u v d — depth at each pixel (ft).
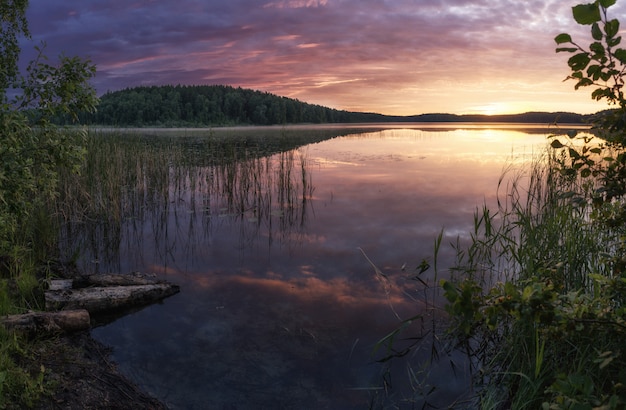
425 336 12.28
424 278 16.16
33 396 9.07
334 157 55.01
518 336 10.37
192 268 17.79
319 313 13.66
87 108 15.08
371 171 42.37
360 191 32.53
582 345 9.25
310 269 17.42
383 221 24.21
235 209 27.37
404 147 72.43
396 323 13.01
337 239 21.11
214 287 15.83
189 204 28.89
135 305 14.48
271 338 12.25
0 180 12.53
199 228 23.49
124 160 31.83
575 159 6.86
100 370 10.61
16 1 18.03
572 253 12.34
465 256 18.13
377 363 11.08
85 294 14.01
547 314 5.70
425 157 55.21
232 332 12.58
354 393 9.94
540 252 13.69
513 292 5.83
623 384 5.40
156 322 13.26
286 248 20.03
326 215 25.75
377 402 9.62
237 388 10.07
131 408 9.29
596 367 8.44
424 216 25.07
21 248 16.57
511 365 10.23
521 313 5.73
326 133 129.49
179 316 13.65
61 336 12.16
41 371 9.75
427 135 117.60
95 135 33.40
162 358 11.28
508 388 9.90
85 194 23.58
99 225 23.43
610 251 12.23
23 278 14.66
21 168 13.29
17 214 14.20
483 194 30.81
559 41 5.78
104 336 12.44
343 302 14.40
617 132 6.21
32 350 10.84
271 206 28.09
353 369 10.84
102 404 9.32
